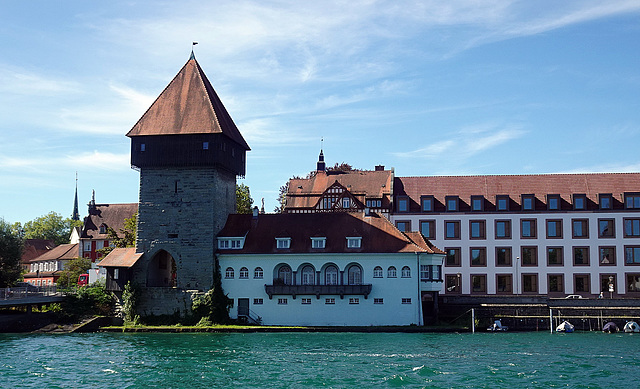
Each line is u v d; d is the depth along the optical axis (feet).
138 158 277.85
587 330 257.55
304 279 269.85
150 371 168.96
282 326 261.44
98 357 189.47
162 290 271.69
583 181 331.77
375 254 263.29
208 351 199.93
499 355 191.01
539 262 320.91
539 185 331.98
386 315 261.65
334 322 263.49
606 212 320.09
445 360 182.60
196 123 276.82
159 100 286.25
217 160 273.75
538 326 259.39
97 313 272.31
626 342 219.41
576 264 319.47
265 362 180.55
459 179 341.00
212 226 272.51
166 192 276.82
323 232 273.75
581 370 168.04
